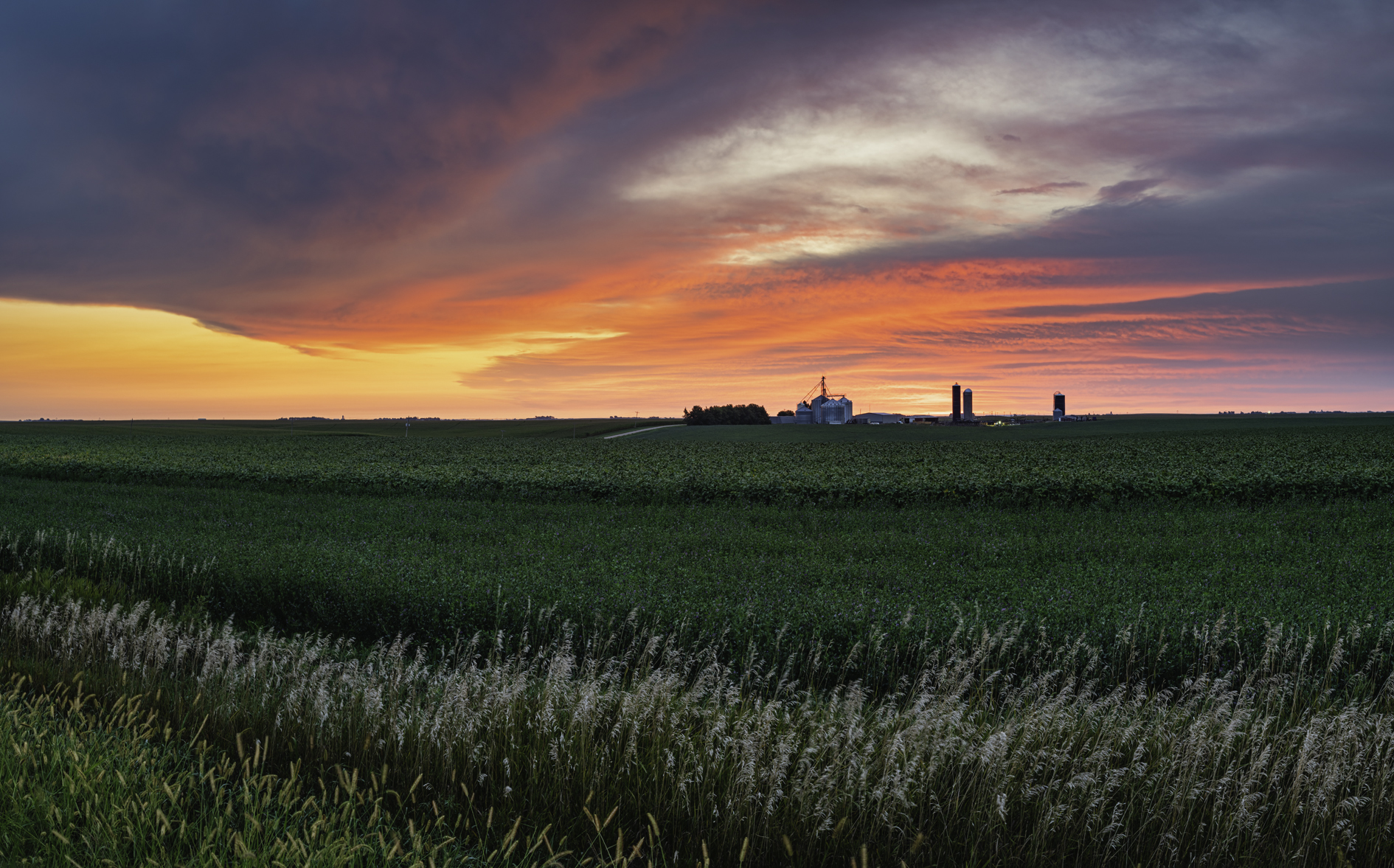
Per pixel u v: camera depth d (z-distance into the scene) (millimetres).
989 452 55031
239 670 8195
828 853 5062
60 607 11086
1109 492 25344
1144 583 12359
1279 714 6871
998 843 5152
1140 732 6770
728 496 26516
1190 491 25219
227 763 6031
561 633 9773
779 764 5234
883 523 20953
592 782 5777
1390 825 5617
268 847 4402
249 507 23125
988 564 14656
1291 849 5379
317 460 46000
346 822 4941
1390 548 15930
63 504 23625
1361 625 9258
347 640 10914
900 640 9211
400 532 18438
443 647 9883
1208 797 5633
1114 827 5160
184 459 42938
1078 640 8523
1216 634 8695
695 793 5633
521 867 4715
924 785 5523
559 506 25078
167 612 11766
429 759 6070
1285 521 20047
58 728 6418
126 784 5188
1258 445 58125
